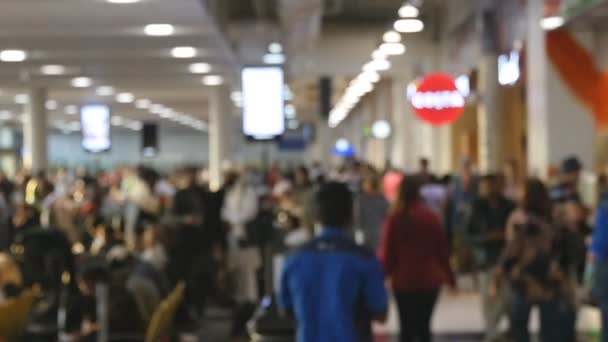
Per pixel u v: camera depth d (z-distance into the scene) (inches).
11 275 463.2
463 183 770.8
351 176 1128.8
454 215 794.2
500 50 1008.2
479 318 662.5
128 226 739.4
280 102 1167.0
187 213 713.0
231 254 758.5
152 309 479.2
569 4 736.3
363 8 1391.5
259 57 1237.7
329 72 1451.8
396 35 1259.8
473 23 1092.5
